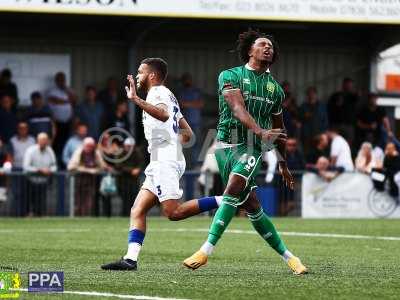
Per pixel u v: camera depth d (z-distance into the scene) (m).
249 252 26.75
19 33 48.84
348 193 45.03
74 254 25.64
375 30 52.09
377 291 18.17
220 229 20.69
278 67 52.75
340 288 18.50
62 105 46.88
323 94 53.22
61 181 43.94
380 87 52.94
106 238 31.22
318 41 52.97
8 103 45.62
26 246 28.02
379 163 45.28
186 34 51.38
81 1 44.12
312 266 22.72
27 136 45.00
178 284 18.83
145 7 44.69
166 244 29.28
